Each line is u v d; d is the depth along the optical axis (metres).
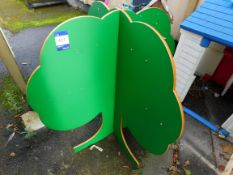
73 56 1.24
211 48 2.90
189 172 1.91
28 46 3.45
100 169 1.89
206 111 2.62
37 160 1.92
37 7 4.83
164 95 1.16
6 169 1.83
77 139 2.13
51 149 2.02
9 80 2.76
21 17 4.40
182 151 2.11
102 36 1.26
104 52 1.35
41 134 2.14
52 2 4.99
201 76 3.22
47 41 1.09
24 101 2.47
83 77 1.39
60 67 1.24
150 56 1.14
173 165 1.96
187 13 3.15
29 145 2.03
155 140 1.45
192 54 2.12
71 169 1.87
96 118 2.37
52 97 1.37
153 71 1.17
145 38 1.12
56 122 1.56
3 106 2.41
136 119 1.57
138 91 1.39
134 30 1.17
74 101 1.50
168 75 1.07
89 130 2.23
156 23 1.79
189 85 2.37
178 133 1.18
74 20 1.09
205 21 2.00
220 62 2.89
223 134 2.28
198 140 2.23
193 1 2.99
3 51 1.96
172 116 1.17
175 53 2.29
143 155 2.03
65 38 1.13
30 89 1.24
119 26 1.27
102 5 1.61
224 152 2.13
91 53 1.29
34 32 3.87
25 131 2.14
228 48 2.71
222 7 2.09
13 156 1.93
